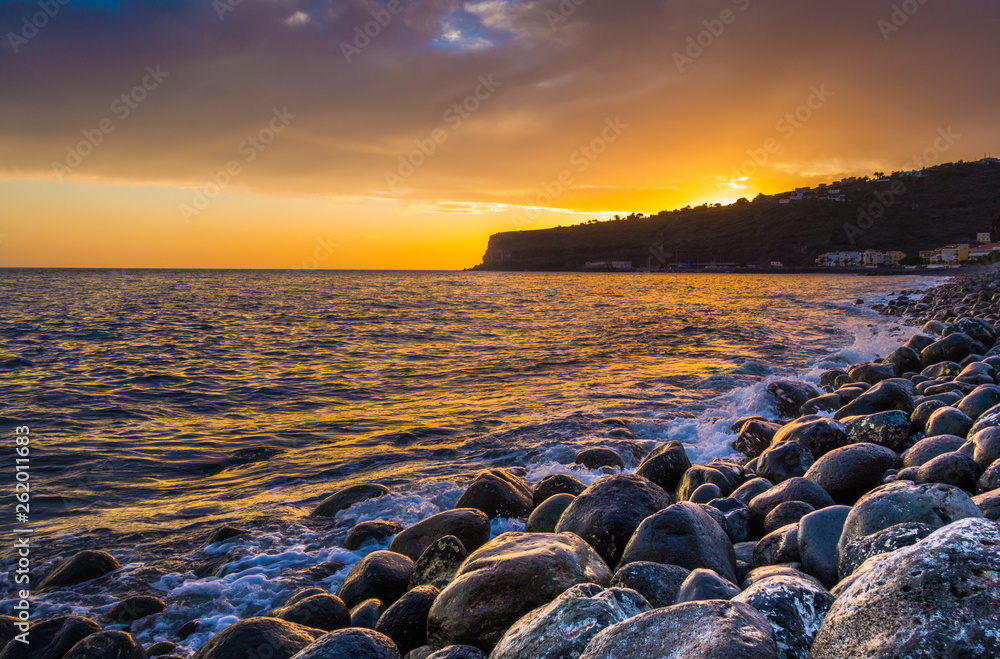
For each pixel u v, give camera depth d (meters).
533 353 21.34
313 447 10.44
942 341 11.68
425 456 9.52
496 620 3.63
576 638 2.86
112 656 4.04
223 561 5.98
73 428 11.80
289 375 17.67
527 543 4.17
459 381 16.34
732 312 36.88
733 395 12.32
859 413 8.35
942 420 6.46
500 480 6.68
